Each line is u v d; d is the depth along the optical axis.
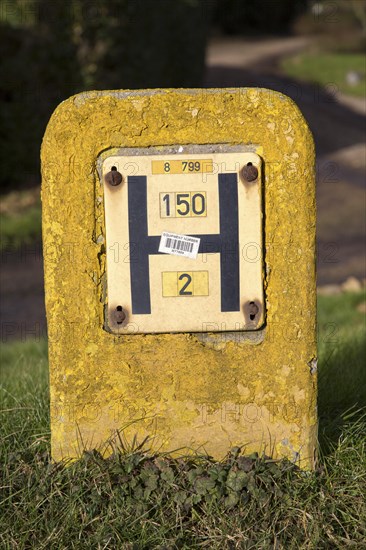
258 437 3.97
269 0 62.34
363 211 16.36
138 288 3.88
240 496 3.74
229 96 3.77
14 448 4.24
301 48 52.16
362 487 3.94
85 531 3.68
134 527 3.64
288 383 3.93
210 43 57.31
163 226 3.85
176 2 25.75
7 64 16.73
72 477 3.88
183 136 3.79
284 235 3.84
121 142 3.79
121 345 3.91
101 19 17.53
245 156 3.80
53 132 3.76
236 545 3.57
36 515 3.71
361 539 3.67
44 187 3.81
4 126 16.94
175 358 3.92
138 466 3.94
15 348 8.47
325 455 4.20
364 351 6.12
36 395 5.03
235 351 3.92
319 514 3.72
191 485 3.85
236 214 3.83
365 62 41.78
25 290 11.80
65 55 17.27
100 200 3.83
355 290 10.84
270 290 3.88
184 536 3.64
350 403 4.92
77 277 3.86
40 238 14.48
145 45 20.09
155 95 3.77
